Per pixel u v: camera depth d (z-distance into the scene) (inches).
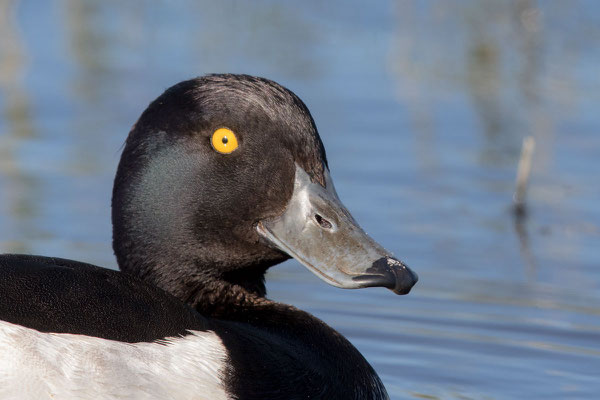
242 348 288.0
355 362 311.0
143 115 310.3
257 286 325.7
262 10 719.7
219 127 303.1
